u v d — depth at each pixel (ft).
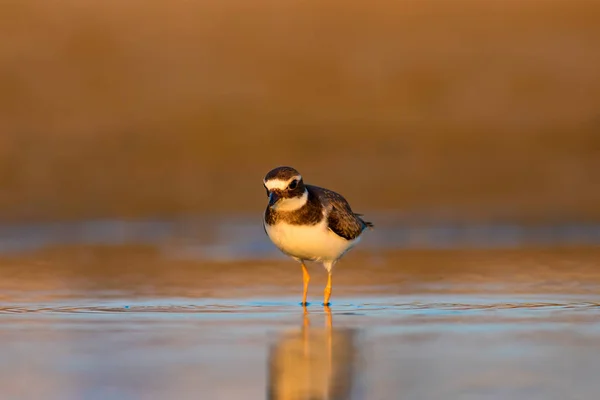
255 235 63.21
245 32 92.79
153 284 45.75
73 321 35.37
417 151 79.36
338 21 95.50
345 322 35.04
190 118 81.10
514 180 75.15
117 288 44.32
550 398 24.14
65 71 85.20
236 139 79.30
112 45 89.04
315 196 39.55
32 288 44.21
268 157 77.30
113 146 76.89
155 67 87.15
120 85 84.53
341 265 52.54
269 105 83.97
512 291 42.91
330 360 28.43
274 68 88.63
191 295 42.34
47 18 90.99
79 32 89.61
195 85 85.40
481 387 25.22
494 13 98.53
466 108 85.81
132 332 33.09
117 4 94.02
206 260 54.39
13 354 29.37
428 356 28.86
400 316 36.35
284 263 53.31
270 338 31.91
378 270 50.60
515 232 64.80
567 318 35.53
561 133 82.33
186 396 24.40
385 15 96.94
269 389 25.17
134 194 71.05
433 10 98.48
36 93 82.43
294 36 92.79
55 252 57.16
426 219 68.13
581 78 89.66
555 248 58.44
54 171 72.95
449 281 46.42
